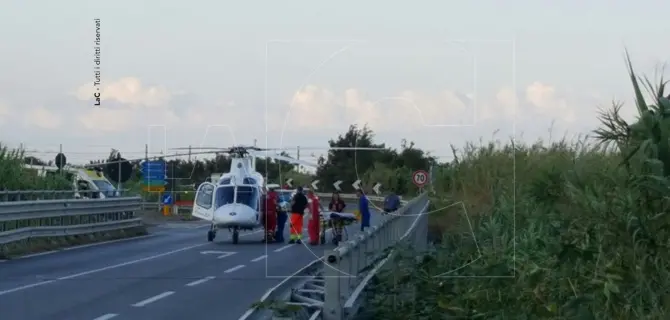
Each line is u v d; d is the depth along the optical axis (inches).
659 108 332.2
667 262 327.9
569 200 377.7
